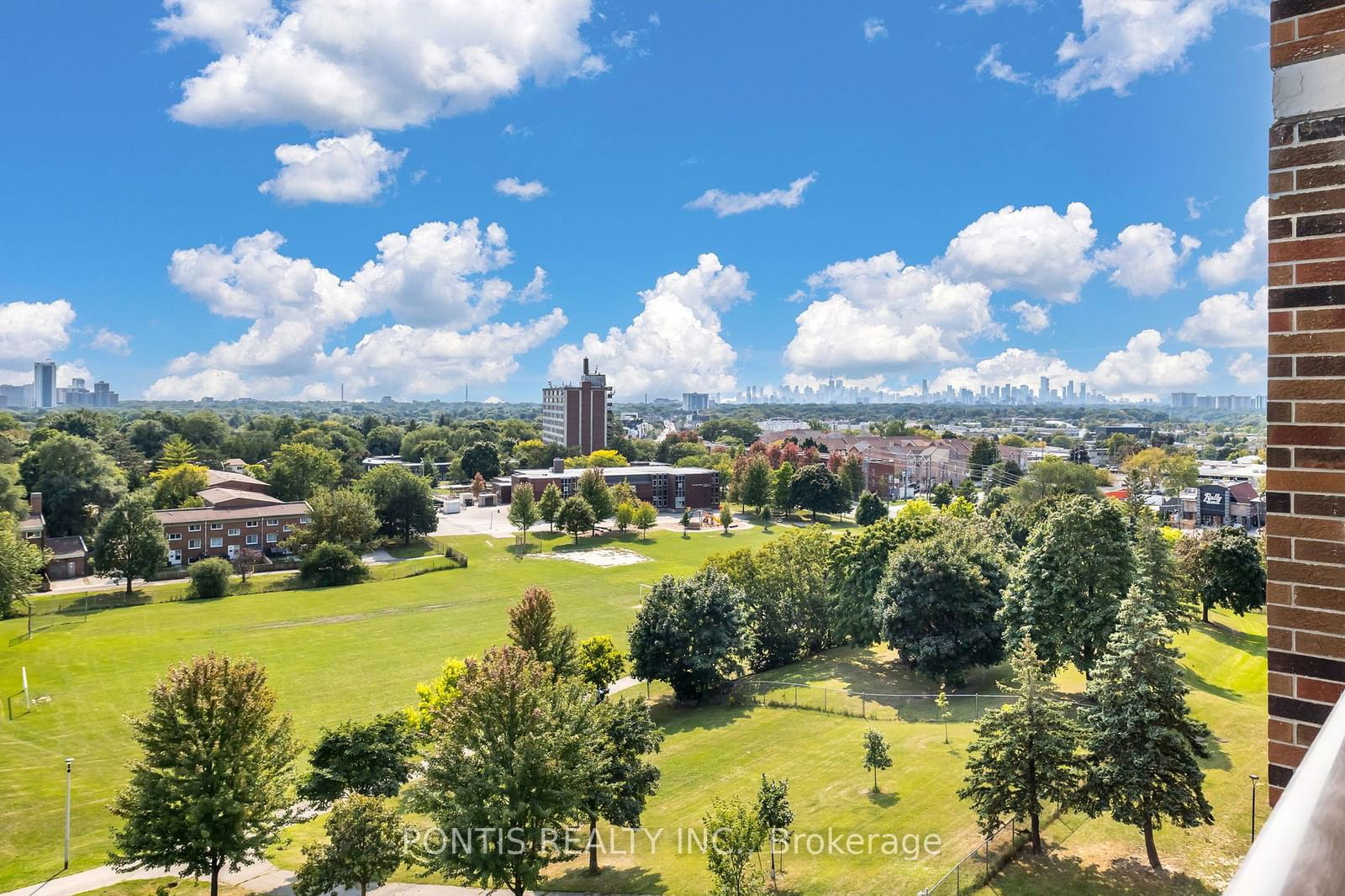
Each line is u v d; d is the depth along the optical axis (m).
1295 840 1.29
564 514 118.00
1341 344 4.35
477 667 26.77
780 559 63.84
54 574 92.88
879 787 34.16
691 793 36.62
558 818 25.73
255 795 27.00
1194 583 59.03
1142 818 23.45
